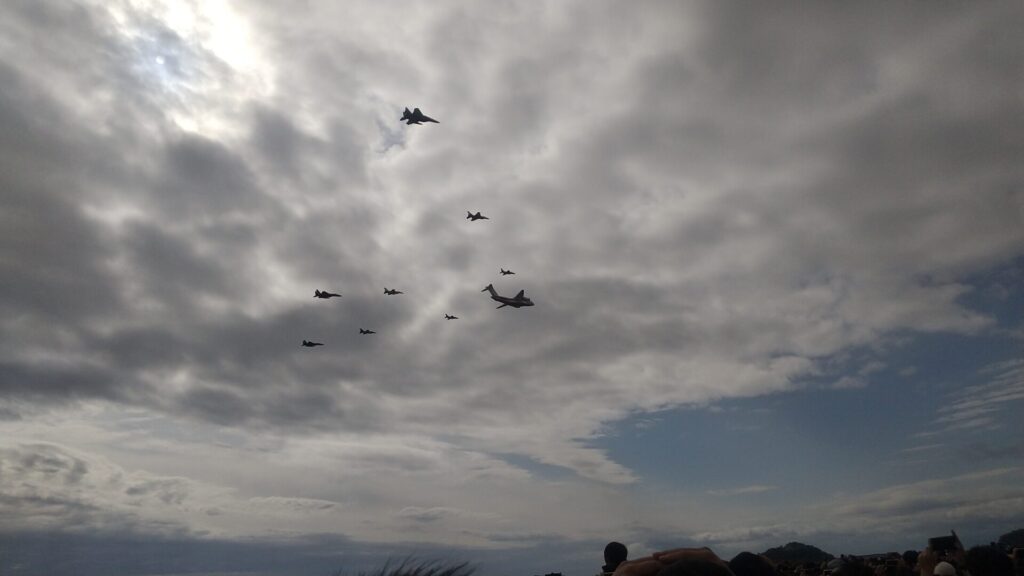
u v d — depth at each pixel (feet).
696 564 16.24
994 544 35.42
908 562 51.78
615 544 29.53
